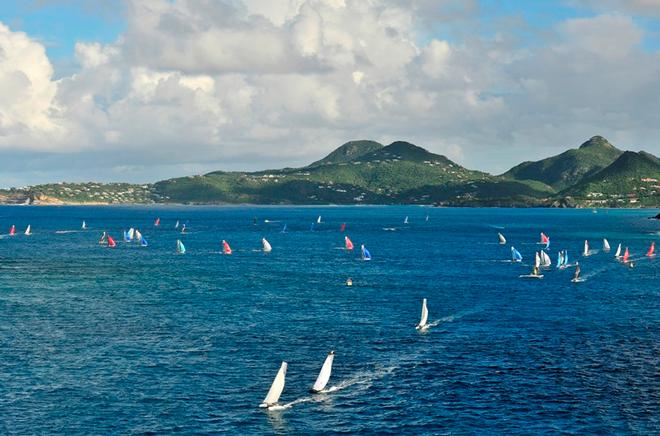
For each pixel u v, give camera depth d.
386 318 83.81
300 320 82.38
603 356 66.06
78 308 89.88
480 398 54.66
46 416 50.62
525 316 85.38
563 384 57.78
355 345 70.25
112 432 48.03
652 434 48.00
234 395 55.22
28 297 98.94
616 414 51.38
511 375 60.19
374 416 51.19
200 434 47.94
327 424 49.78
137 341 71.31
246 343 70.75
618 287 111.88
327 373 56.28
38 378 58.84
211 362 63.91
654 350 68.25
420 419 50.59
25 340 71.50
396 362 64.12
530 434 48.03
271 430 48.75
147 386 57.09
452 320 82.69
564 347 69.44
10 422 49.47
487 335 74.69
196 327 78.12
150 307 90.81
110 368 61.81
